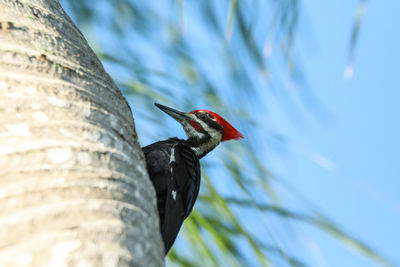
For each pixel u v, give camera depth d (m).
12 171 3.86
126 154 4.51
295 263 6.84
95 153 4.24
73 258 3.44
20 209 3.65
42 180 3.85
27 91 4.47
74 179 3.94
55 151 4.07
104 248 3.56
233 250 6.98
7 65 4.61
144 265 3.69
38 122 4.26
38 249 3.45
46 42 5.00
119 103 5.14
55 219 3.64
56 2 5.77
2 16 4.95
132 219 3.93
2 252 3.45
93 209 3.79
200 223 6.92
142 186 4.37
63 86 4.68
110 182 4.08
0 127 4.14
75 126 4.37
